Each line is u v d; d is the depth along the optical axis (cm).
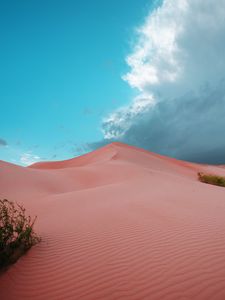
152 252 440
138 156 4969
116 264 407
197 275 354
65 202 1088
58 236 572
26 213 916
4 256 437
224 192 1225
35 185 1972
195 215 682
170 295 315
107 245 492
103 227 615
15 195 1570
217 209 756
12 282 385
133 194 1152
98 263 417
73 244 512
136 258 422
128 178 2327
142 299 313
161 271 373
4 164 2430
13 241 485
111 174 2617
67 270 405
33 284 375
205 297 305
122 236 537
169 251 439
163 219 652
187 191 1177
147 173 2500
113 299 319
